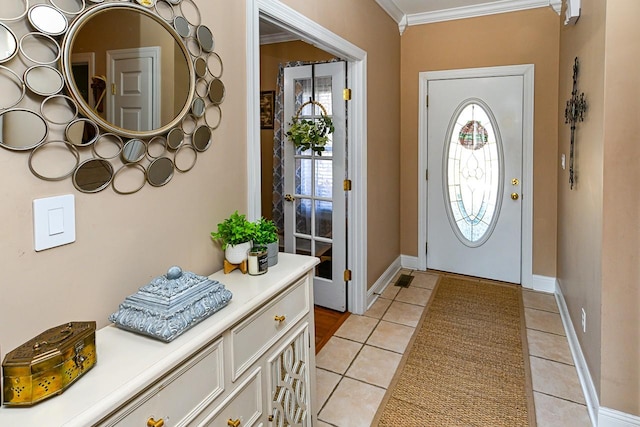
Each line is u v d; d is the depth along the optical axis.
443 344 2.77
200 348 1.11
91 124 1.12
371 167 3.38
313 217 3.38
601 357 1.89
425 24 3.98
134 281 1.29
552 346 2.72
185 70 1.43
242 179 1.78
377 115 3.48
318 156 3.27
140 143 1.28
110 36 1.16
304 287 1.69
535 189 3.71
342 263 3.27
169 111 1.37
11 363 0.82
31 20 0.96
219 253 1.65
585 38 2.28
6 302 0.96
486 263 4.01
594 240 2.03
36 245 1.01
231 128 1.69
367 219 3.33
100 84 1.13
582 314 2.36
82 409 0.82
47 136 1.02
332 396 2.22
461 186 4.04
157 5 1.30
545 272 3.73
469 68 3.85
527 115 3.67
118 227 1.23
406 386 2.30
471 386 2.29
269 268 1.63
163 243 1.39
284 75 3.34
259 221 1.73
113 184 1.21
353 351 2.70
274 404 1.48
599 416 1.90
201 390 1.12
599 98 1.91
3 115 0.93
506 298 3.55
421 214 4.23
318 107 3.24
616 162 1.80
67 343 0.88
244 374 1.30
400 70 4.12
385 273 3.88
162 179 1.37
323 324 3.11
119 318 1.12
